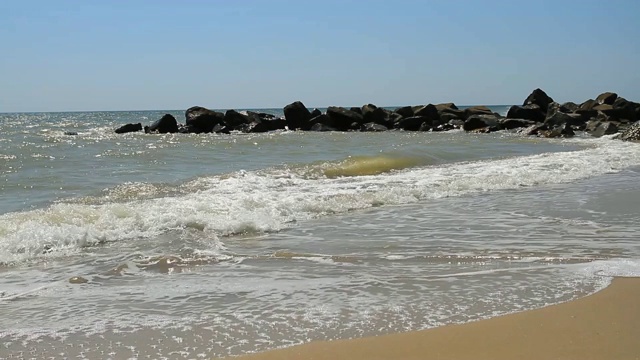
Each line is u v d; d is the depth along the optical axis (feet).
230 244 27.68
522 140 97.30
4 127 156.56
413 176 50.93
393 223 32.40
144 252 26.12
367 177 50.42
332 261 24.44
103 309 18.84
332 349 15.11
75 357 15.14
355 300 19.15
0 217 30.60
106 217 30.94
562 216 33.88
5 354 15.35
